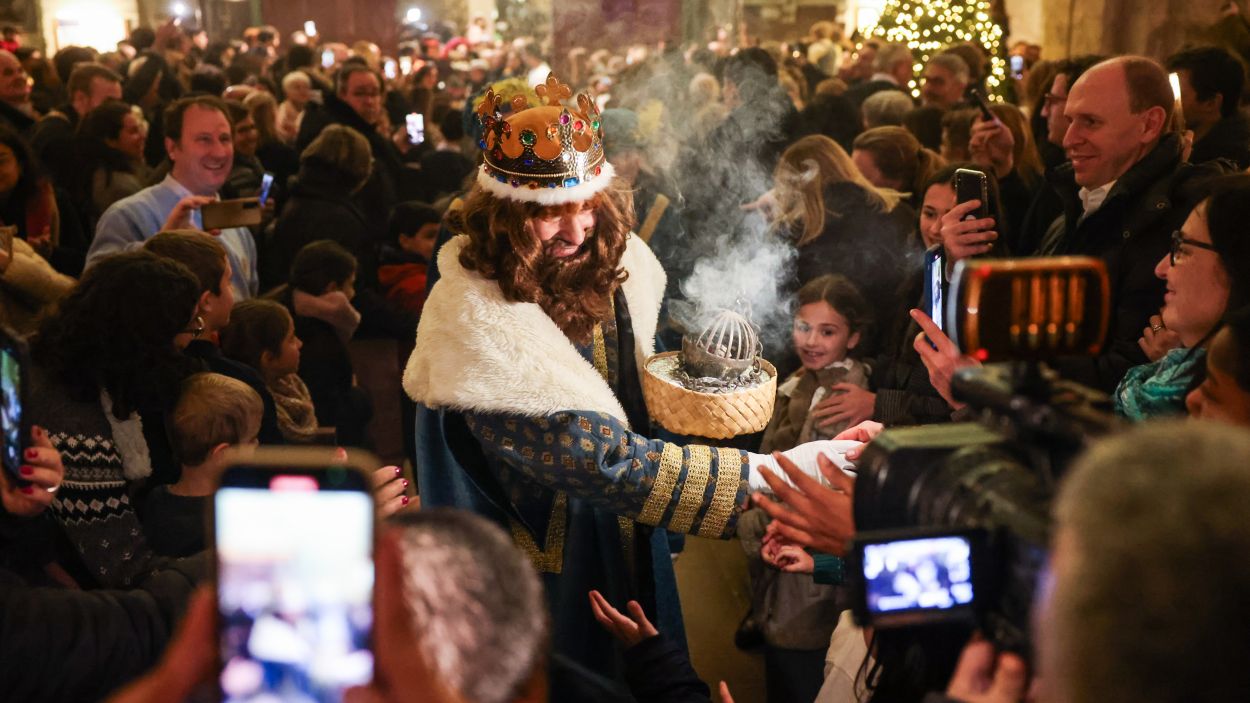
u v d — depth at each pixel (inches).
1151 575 28.3
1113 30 398.9
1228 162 117.7
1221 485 28.6
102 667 54.1
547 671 47.3
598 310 83.7
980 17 366.3
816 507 56.7
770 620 110.3
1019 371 41.6
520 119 77.2
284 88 346.6
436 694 32.6
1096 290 40.4
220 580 33.6
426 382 82.2
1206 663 27.9
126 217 147.3
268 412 108.7
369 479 33.7
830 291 115.8
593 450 77.6
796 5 770.2
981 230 96.0
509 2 756.0
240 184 213.2
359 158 178.9
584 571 86.6
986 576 40.1
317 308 145.3
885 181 163.5
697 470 79.4
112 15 671.1
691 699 65.1
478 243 79.3
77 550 81.6
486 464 84.7
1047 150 169.8
